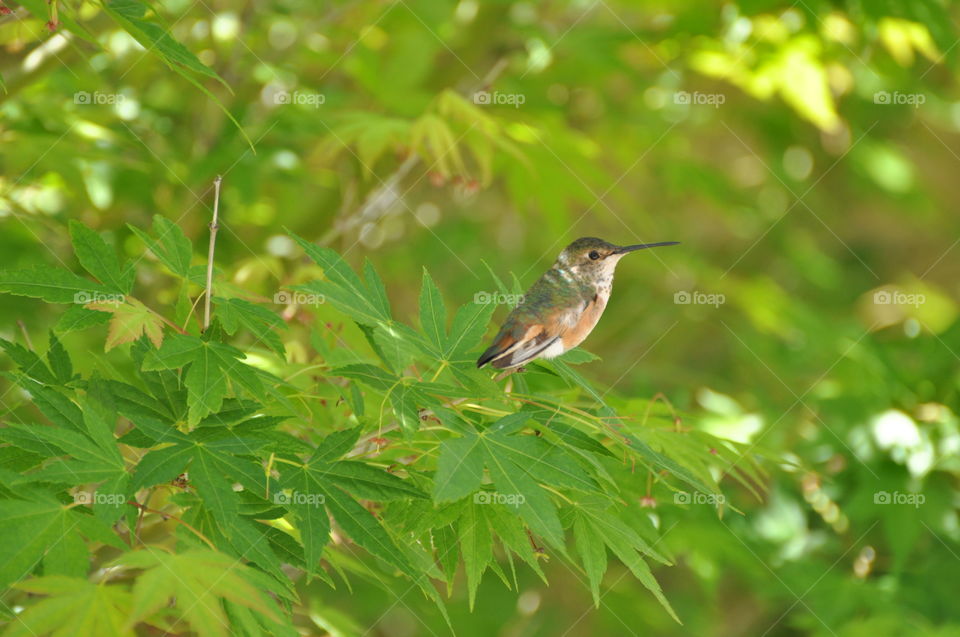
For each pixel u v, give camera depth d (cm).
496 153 1205
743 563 1093
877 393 1062
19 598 510
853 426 1047
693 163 1673
